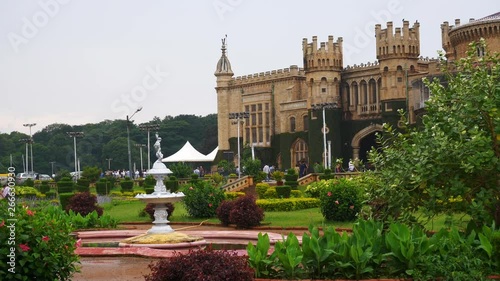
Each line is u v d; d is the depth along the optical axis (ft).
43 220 37.68
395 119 238.27
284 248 40.98
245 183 170.50
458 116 46.68
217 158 321.93
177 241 66.85
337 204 89.30
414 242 39.40
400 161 47.78
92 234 78.02
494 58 49.39
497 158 44.06
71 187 174.60
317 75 263.49
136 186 221.25
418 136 47.42
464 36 207.92
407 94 229.45
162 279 35.91
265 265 40.22
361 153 270.26
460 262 37.37
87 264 54.54
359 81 262.88
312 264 39.91
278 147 297.12
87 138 386.73
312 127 263.08
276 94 299.58
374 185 49.67
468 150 43.50
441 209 46.80
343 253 39.47
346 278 39.29
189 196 104.42
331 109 260.83
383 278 39.37
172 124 431.84
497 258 38.88
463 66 50.67
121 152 369.50
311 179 174.50
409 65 240.32
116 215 112.27
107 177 237.86
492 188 45.32
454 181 44.19
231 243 71.82
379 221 47.26
